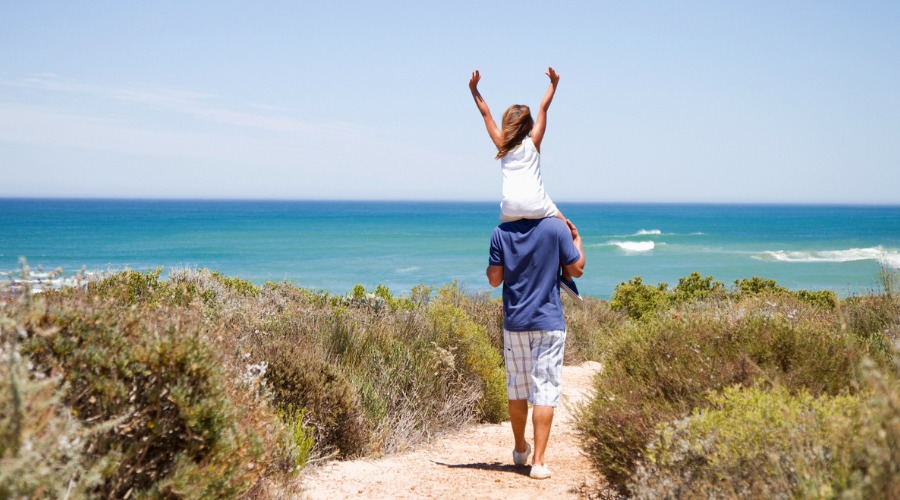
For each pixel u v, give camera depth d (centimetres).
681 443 326
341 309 830
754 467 288
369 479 480
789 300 893
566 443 636
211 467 288
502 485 467
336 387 553
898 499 209
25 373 221
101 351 278
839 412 296
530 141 493
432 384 707
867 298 869
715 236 10806
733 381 418
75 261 5803
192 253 7050
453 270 5597
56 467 229
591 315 1602
